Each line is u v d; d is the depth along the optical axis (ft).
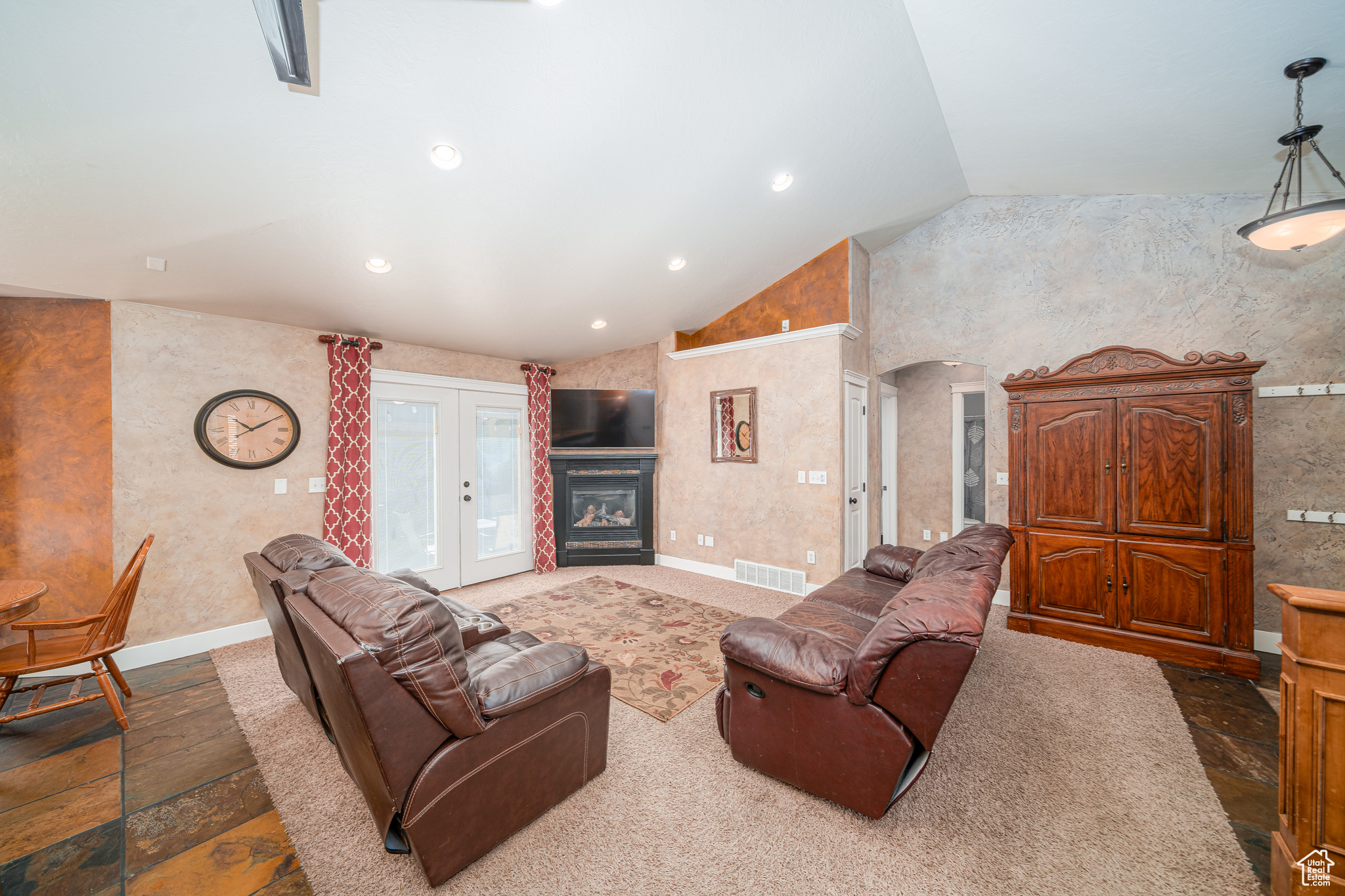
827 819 5.46
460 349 14.58
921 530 18.02
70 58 4.98
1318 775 4.03
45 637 8.87
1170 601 9.33
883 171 10.52
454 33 5.76
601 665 6.07
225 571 10.42
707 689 8.45
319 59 5.62
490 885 4.63
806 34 6.88
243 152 6.49
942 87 8.34
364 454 12.34
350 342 12.12
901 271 14.37
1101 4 5.98
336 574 5.44
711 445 15.79
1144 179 10.25
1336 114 7.55
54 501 8.90
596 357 17.87
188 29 4.98
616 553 17.13
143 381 9.45
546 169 8.10
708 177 9.34
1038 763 6.35
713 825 5.37
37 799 5.84
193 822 5.47
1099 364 9.99
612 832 5.27
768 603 12.97
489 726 4.82
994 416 12.84
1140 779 6.03
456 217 8.68
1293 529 9.57
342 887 4.64
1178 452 9.24
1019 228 12.50
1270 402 9.75
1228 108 7.60
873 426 15.24
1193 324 10.57
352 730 4.42
